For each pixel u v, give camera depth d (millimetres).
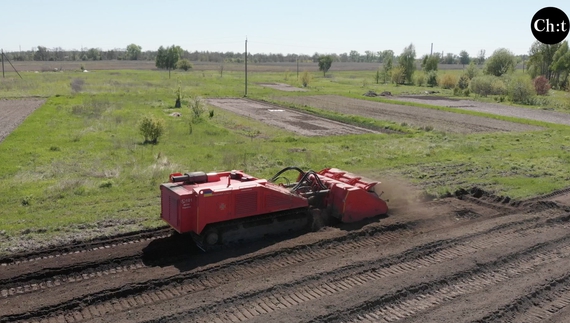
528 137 28391
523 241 11422
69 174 16922
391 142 25797
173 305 8047
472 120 36906
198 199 10000
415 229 12375
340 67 160750
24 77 71688
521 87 54250
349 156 21641
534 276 9570
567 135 29328
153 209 13031
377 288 8781
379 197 13234
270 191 10953
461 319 7855
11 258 9750
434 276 9336
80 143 22828
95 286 8594
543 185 16656
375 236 11812
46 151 20844
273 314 7844
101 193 14602
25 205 13375
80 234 11102
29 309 7793
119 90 53625
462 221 13156
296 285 8930
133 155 20328
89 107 36156
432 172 18688
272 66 149750
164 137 25000
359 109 43188
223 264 9711
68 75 79125
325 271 9484
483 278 9500
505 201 15188
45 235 10992
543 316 8094
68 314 7777
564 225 12820
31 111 35031
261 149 22438
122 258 9875
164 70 106312
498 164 20312
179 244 10766
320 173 13914
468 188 16328
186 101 43719
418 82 85000
